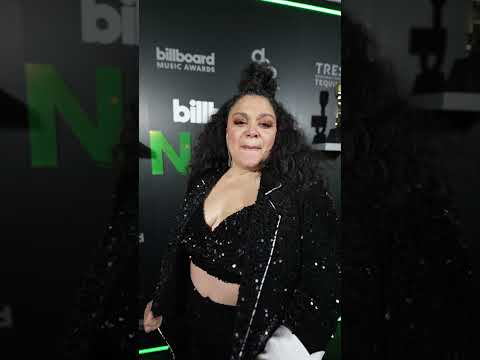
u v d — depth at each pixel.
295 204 1.17
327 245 1.13
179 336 1.27
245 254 1.15
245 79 1.30
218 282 1.18
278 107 1.27
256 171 1.23
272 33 1.66
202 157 1.33
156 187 1.61
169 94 1.59
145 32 1.55
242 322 1.11
